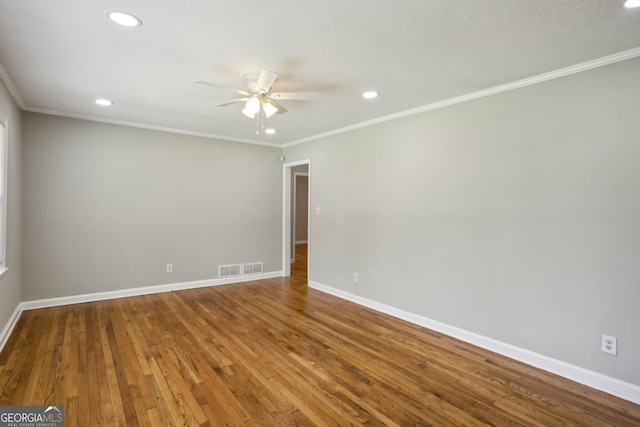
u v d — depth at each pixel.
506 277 3.03
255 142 5.80
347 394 2.38
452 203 3.45
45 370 2.63
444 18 1.99
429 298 3.68
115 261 4.59
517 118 2.95
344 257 4.80
